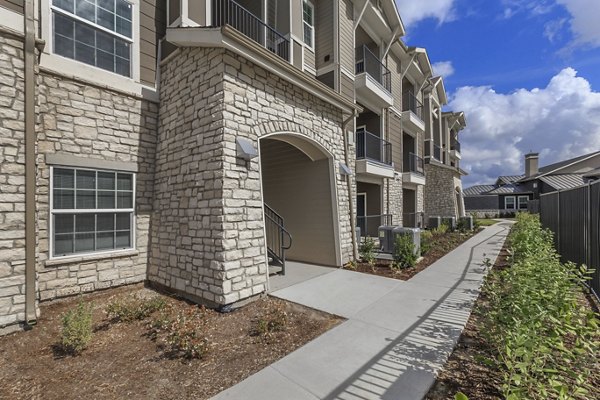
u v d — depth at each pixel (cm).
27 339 350
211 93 472
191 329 342
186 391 250
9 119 379
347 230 738
